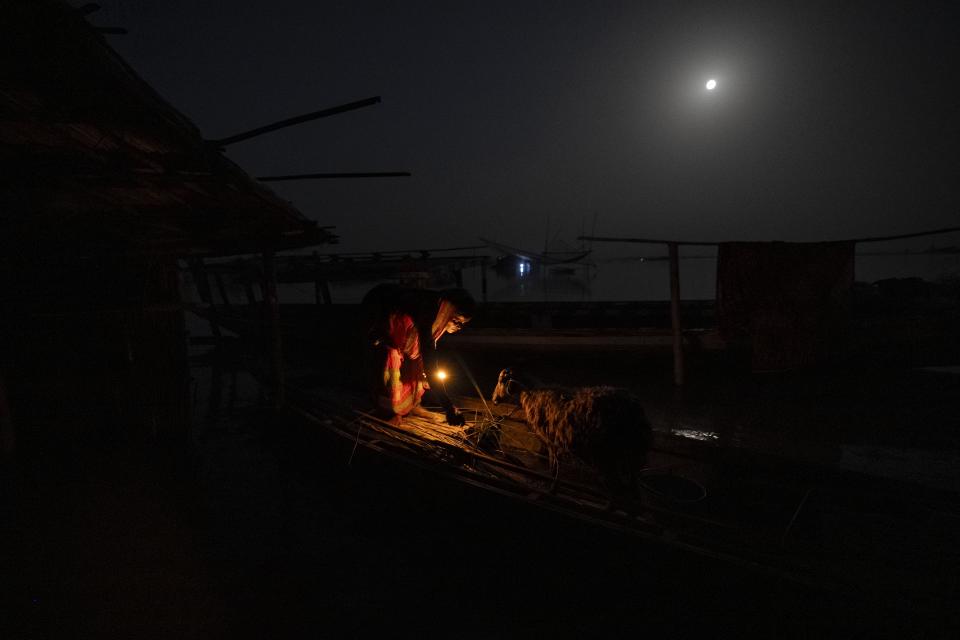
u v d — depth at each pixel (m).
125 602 3.06
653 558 2.76
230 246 5.77
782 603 2.43
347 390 6.66
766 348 6.55
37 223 4.17
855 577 2.43
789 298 6.49
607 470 3.65
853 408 5.89
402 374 5.03
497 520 3.42
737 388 6.92
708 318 9.30
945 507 3.39
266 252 5.88
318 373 8.37
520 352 8.23
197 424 6.48
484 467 3.97
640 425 3.58
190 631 2.81
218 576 3.30
